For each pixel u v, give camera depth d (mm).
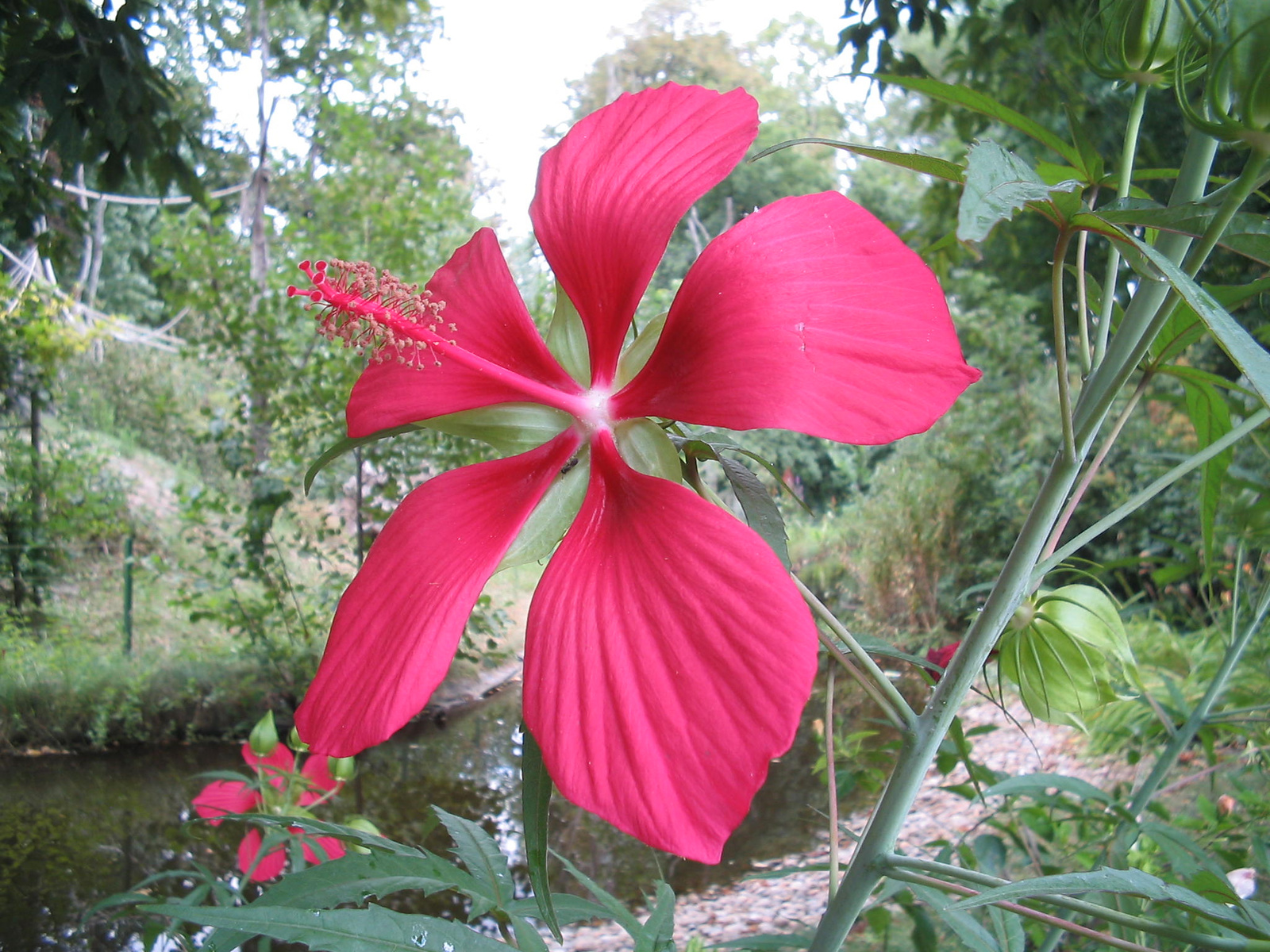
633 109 257
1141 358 238
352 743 209
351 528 2912
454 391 258
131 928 1145
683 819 181
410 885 276
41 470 2320
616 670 195
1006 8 1337
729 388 213
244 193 5254
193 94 4816
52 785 1612
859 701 1644
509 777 1714
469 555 229
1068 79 1394
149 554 2613
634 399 241
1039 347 2684
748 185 5367
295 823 306
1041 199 188
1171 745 430
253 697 1866
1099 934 238
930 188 1806
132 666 1904
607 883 1362
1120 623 325
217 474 3523
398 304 256
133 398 3721
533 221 259
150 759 1740
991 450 2559
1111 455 2125
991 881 243
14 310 2359
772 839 1450
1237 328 171
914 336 203
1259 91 187
